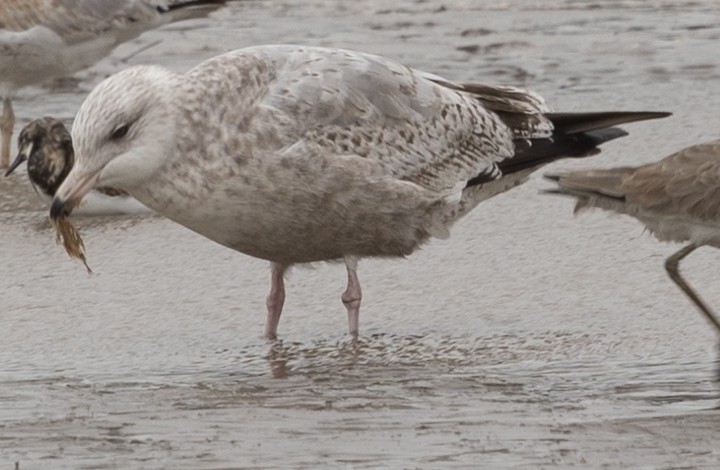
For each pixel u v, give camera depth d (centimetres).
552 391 1165
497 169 1440
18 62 2069
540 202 1733
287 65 1331
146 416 1118
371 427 1074
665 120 2069
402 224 1366
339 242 1349
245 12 2906
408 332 1359
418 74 1425
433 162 1391
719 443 1021
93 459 1012
